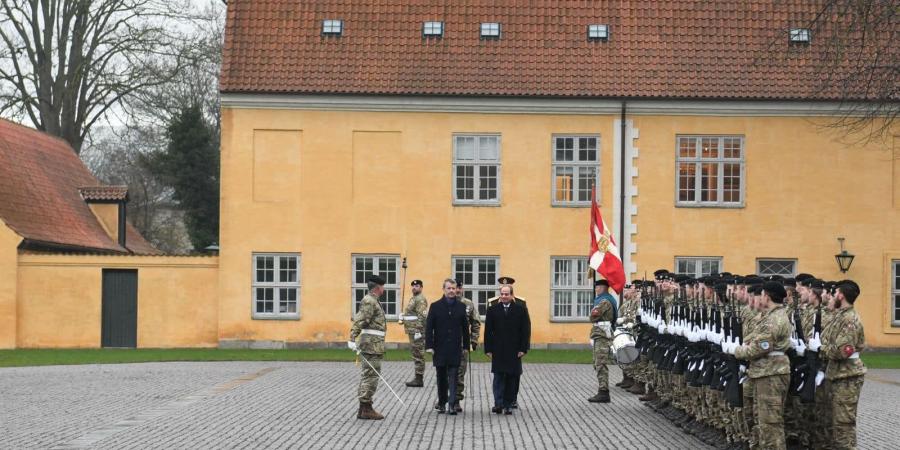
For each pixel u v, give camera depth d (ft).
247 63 124.77
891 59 101.65
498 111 124.67
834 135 124.98
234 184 123.75
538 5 129.18
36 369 95.81
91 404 69.36
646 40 127.54
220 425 60.13
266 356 111.24
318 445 53.31
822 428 51.34
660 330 65.67
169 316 124.77
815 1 129.49
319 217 123.95
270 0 128.67
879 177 125.29
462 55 126.21
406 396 77.00
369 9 128.47
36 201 138.00
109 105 171.22
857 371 48.96
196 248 200.03
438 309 67.10
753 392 48.70
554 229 124.57
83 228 146.72
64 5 163.53
